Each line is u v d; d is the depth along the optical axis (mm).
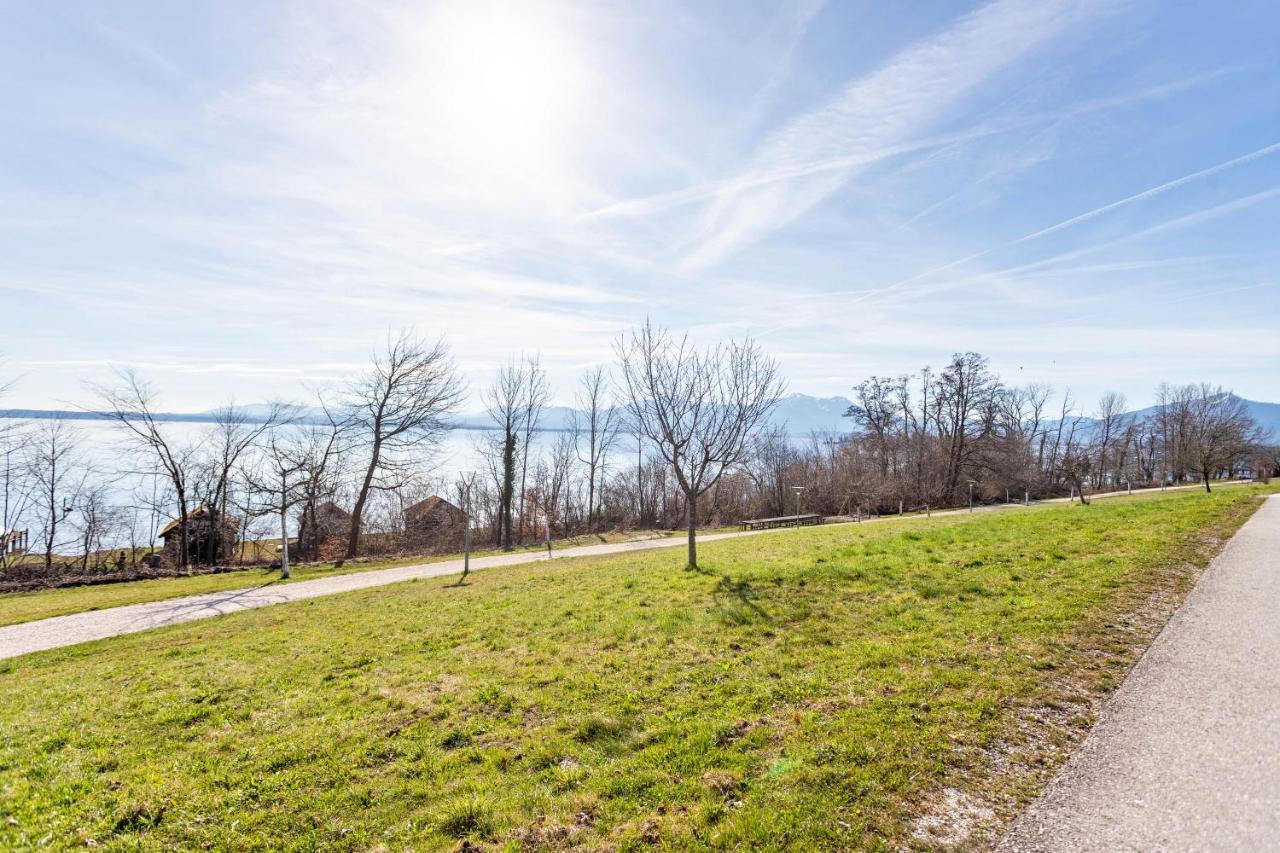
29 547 39031
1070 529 16812
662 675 8250
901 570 13000
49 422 39094
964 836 4367
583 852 4566
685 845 4512
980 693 6695
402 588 20406
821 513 59750
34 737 7809
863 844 4352
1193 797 4590
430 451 44250
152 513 43594
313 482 34531
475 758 6363
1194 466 59312
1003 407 68688
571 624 11492
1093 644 7938
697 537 37031
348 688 9008
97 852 5016
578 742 6500
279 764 6504
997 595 10516
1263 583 10398
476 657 9984
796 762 5547
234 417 39625
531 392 49531
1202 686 6496
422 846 4848
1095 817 4457
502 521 48000
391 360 41219
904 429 66125
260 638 13391
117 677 10898
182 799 5809
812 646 8812
